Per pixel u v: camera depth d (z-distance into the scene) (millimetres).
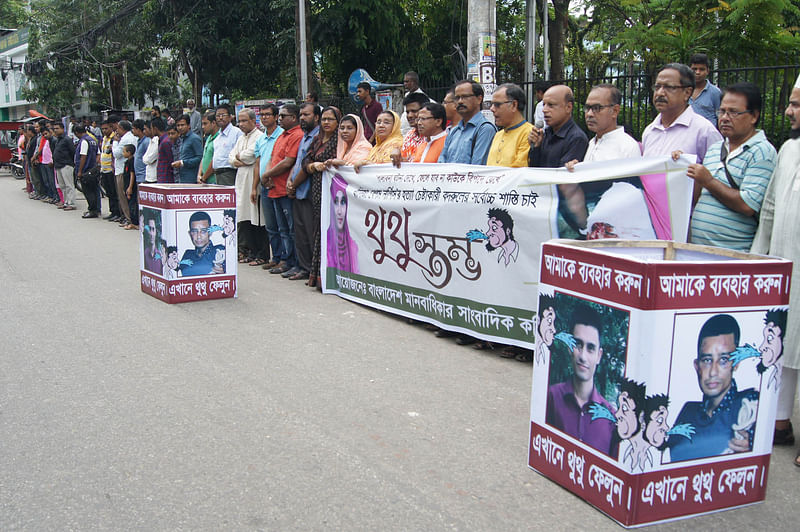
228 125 8750
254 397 4148
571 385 2963
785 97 7309
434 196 5465
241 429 3689
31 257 9062
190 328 5645
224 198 6613
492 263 4996
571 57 18047
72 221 13188
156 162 11094
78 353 4980
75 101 29656
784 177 3500
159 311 6195
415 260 5727
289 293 7004
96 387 4305
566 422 3012
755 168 3738
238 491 3041
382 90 12250
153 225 6594
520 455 3412
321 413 3914
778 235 3484
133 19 24438
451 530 2744
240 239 8875
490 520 2816
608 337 2734
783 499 3020
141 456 3375
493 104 5422
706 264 2625
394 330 5715
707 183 3812
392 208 5934
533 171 4707
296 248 7672
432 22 18375
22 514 2854
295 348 5137
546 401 3125
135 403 4047
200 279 6574
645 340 2576
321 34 16781
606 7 14477
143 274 6926
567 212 4531
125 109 28562
